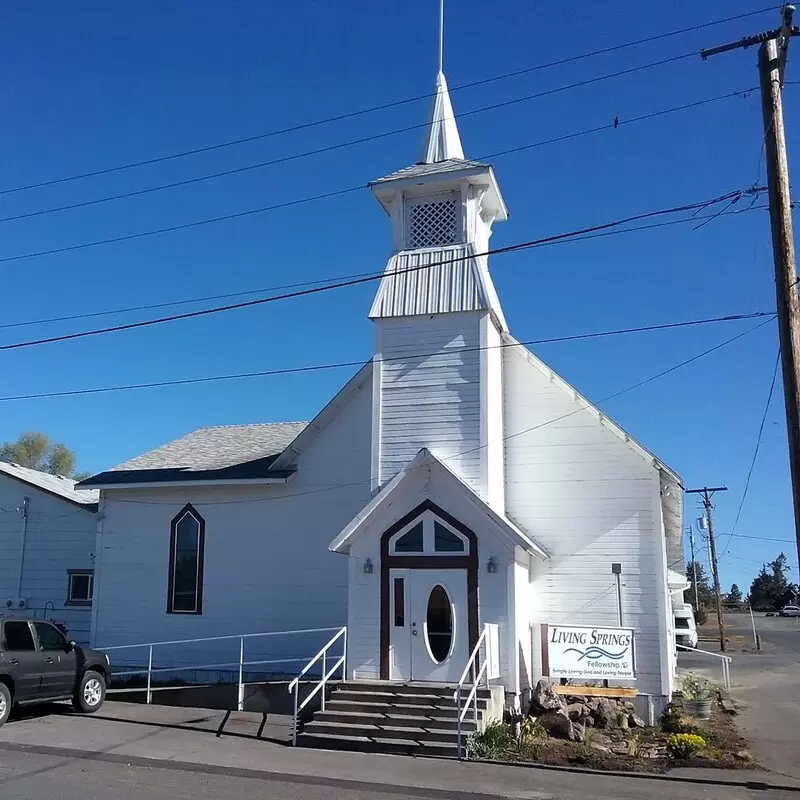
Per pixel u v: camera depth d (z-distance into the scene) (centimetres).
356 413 2158
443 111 2159
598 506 1916
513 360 2025
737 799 1170
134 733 1557
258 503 2194
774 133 1330
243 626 2141
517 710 1655
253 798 1092
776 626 8375
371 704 1597
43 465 6644
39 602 2498
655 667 1817
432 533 1775
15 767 1236
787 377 1272
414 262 1959
